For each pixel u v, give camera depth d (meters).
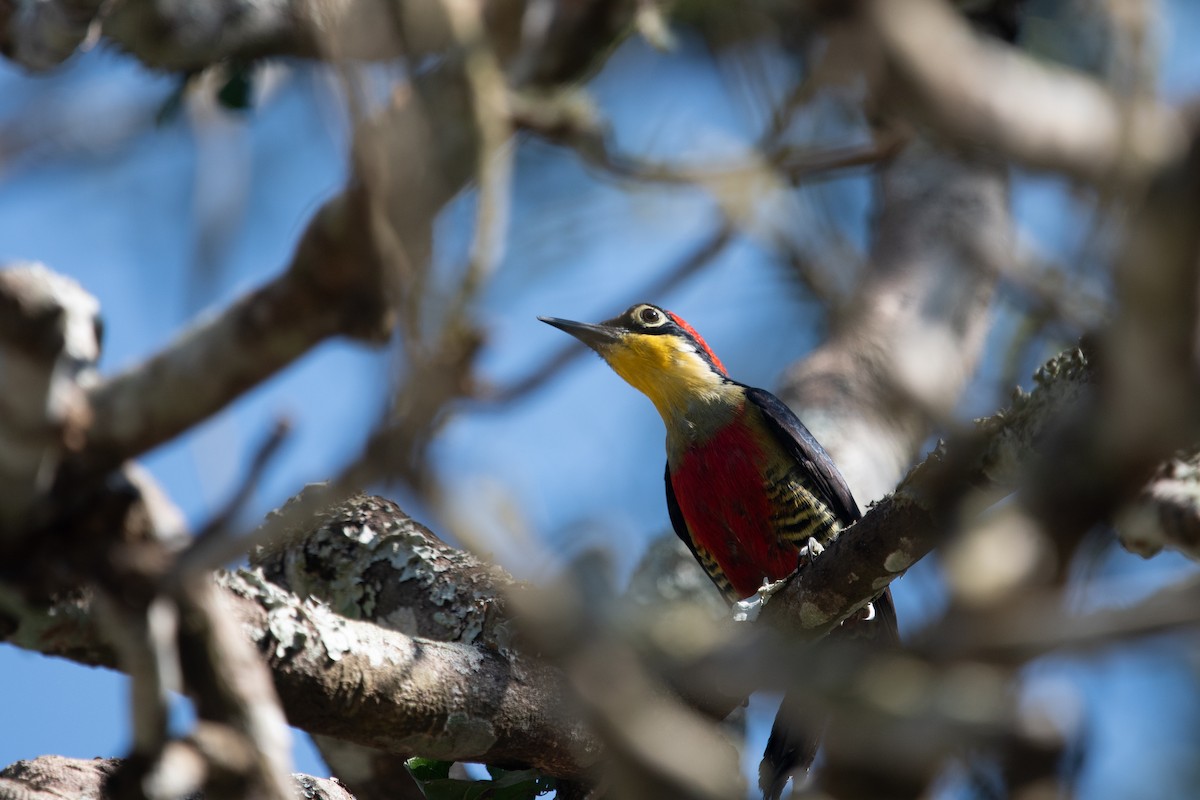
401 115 6.77
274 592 9.17
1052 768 5.66
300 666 9.12
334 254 6.04
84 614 7.46
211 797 6.92
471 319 6.41
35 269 6.35
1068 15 12.41
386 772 10.86
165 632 6.82
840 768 6.30
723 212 9.50
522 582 6.21
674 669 6.45
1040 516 5.66
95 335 6.70
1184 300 4.60
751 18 11.30
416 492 5.79
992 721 5.70
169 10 12.51
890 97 4.93
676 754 6.37
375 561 11.57
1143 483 5.79
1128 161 4.77
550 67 9.65
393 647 9.63
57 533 6.82
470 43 7.44
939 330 16.33
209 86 15.72
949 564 6.05
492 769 10.98
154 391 6.52
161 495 6.98
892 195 17.45
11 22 10.20
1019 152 4.88
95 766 10.27
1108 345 4.95
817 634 11.03
